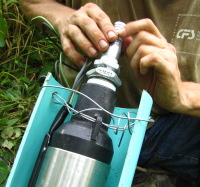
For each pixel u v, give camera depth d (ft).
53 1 3.60
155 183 3.40
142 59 2.26
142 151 3.33
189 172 3.38
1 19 4.39
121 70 3.21
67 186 1.82
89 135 1.90
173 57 2.31
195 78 3.11
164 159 3.34
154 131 3.26
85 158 1.85
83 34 2.37
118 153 2.25
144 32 2.29
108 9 3.19
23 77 4.54
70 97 2.28
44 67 4.63
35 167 2.05
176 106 2.64
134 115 2.26
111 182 2.24
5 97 4.25
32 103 4.24
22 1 3.64
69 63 3.32
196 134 3.15
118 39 2.26
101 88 2.02
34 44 4.95
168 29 3.12
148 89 2.58
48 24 3.01
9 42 4.85
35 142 2.19
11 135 3.83
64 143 1.89
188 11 3.04
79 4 3.41
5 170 3.32
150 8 3.10
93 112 1.97
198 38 3.05
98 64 2.13
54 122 2.13
